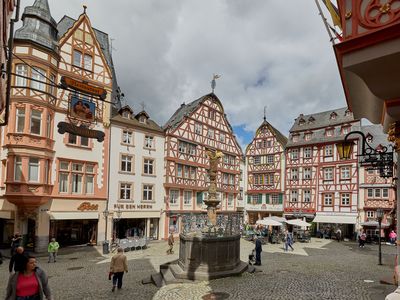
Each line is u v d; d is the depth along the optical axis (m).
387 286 11.05
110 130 25.80
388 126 7.14
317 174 37.00
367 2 4.49
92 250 21.58
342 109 37.03
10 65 9.70
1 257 16.14
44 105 20.84
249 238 30.09
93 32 24.97
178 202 31.11
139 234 27.91
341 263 16.77
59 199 22.00
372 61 4.38
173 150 30.61
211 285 11.14
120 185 26.12
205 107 34.91
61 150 22.38
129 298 9.84
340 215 34.66
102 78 25.23
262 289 10.54
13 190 19.47
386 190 31.91
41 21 21.42
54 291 10.89
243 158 42.94
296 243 27.95
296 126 40.69
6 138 20.58
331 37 5.39
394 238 29.34
